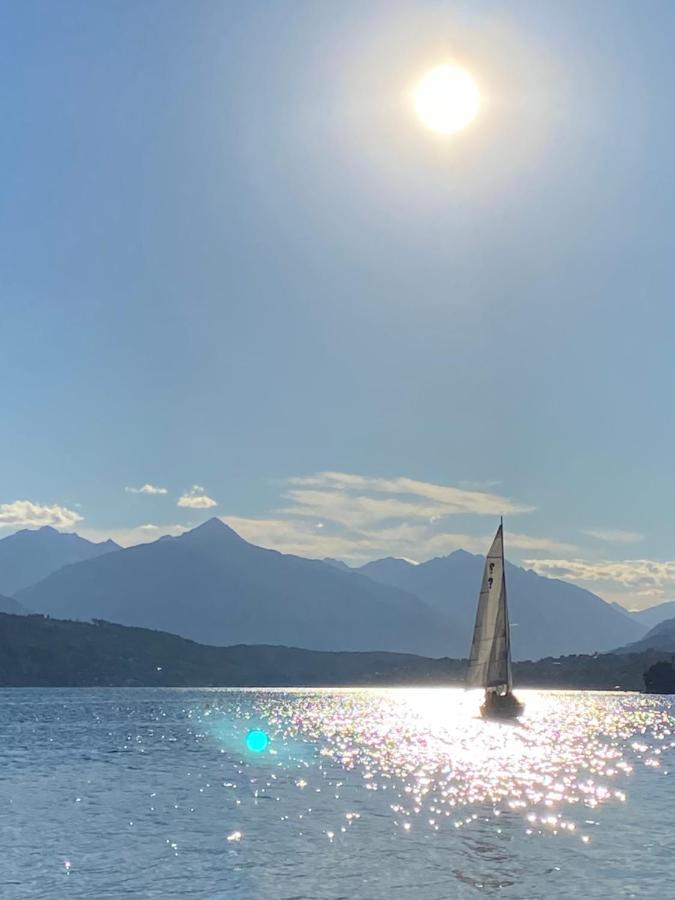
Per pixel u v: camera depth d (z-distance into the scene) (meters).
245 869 46.25
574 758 99.31
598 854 49.53
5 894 42.50
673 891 42.84
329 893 42.44
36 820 59.84
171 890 42.88
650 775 83.56
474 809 63.34
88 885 43.78
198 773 85.88
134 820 59.66
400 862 47.69
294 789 73.81
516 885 43.72
